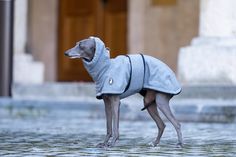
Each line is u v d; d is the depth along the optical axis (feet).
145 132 33.24
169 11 60.85
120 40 63.46
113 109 23.24
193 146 25.14
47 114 48.52
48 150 23.22
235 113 42.47
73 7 65.62
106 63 23.09
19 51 62.44
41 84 56.75
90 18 64.95
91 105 47.50
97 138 29.14
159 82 23.35
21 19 62.34
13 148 24.07
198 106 43.39
